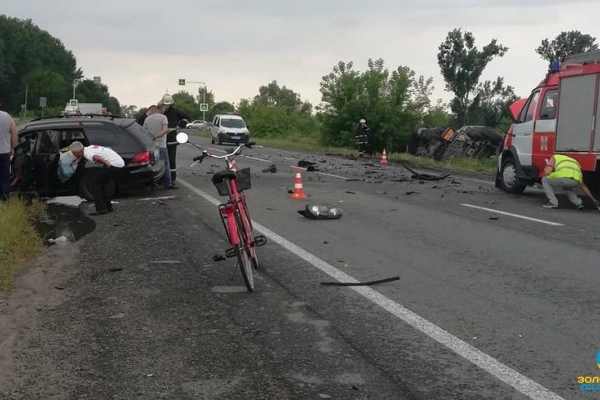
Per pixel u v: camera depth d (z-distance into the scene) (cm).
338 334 548
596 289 691
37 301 649
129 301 647
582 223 1131
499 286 702
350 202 1380
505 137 1647
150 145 1406
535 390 439
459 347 517
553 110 1462
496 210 1292
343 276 742
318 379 457
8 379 461
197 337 542
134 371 473
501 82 4738
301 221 1122
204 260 822
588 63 1375
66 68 15425
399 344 524
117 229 1045
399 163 2800
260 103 6350
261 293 673
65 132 1359
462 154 2914
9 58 13362
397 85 3828
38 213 1188
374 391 438
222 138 4166
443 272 765
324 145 4072
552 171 1337
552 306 629
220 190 689
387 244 930
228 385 448
